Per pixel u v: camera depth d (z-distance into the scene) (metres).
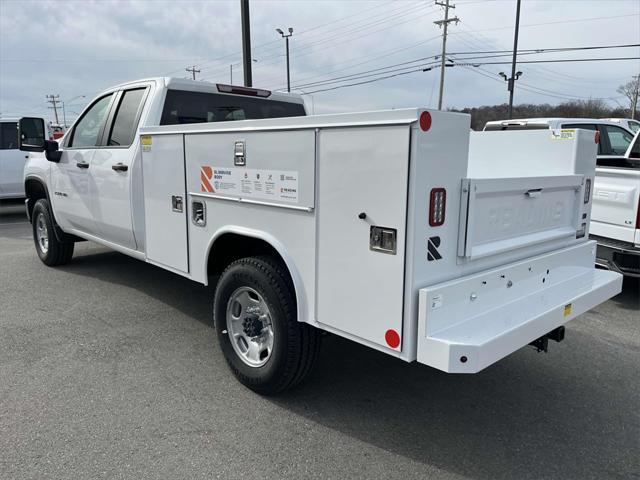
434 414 3.35
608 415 3.37
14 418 3.19
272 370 3.32
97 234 5.46
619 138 8.95
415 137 2.35
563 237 3.53
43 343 4.32
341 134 2.66
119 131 4.88
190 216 3.92
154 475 2.69
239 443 2.98
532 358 4.24
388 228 2.51
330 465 2.80
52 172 6.07
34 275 6.43
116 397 3.46
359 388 3.67
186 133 3.81
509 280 2.99
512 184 2.89
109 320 4.88
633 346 4.51
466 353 2.36
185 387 3.61
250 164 3.28
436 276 2.57
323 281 2.90
